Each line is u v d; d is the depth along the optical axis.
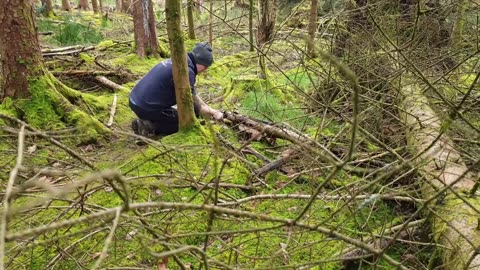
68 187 1.05
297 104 5.08
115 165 3.44
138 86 4.20
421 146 3.06
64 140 3.95
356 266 2.53
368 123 3.92
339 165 1.41
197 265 2.53
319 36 4.66
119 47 8.40
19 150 1.12
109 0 20.47
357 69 4.32
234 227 2.75
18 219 2.57
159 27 11.77
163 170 3.36
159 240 1.55
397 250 2.63
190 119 3.90
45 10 11.41
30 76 4.40
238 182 3.37
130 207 1.21
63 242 2.58
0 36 4.27
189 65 3.98
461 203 2.30
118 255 2.50
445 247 2.10
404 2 5.28
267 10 7.71
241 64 7.86
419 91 4.03
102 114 5.00
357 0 5.14
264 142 4.10
